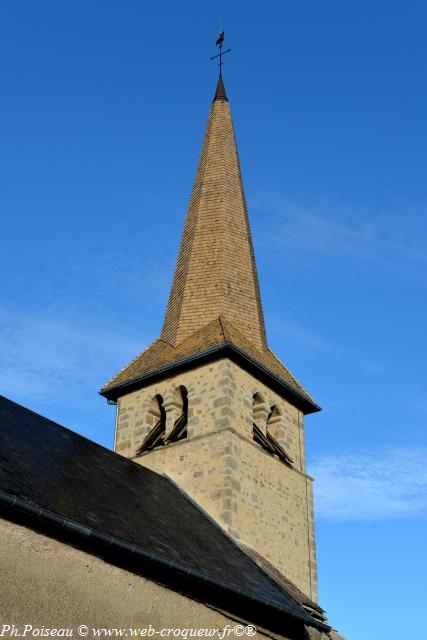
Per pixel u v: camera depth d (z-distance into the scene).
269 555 20.73
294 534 22.20
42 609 11.27
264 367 23.14
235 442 21.22
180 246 27.16
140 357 25.08
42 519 11.62
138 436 23.23
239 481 20.77
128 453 23.12
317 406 25.19
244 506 20.56
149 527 15.05
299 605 16.97
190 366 22.94
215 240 26.08
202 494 20.62
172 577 13.67
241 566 17.08
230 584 14.66
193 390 22.55
